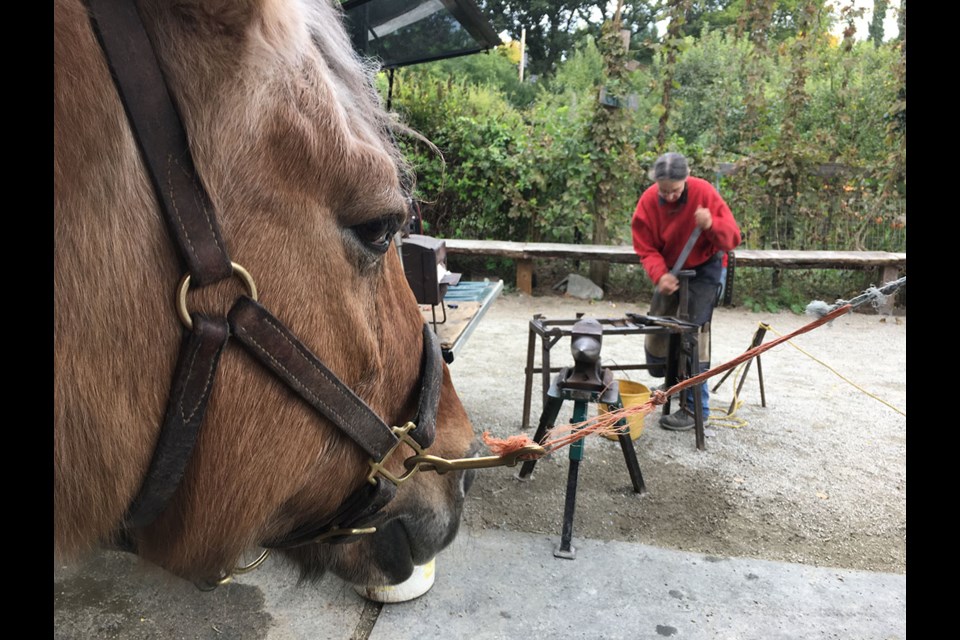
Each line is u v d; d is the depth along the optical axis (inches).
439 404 54.7
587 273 320.2
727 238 134.6
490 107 343.9
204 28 28.9
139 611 81.7
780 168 304.7
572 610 83.3
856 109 368.8
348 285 38.7
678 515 109.1
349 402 39.5
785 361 203.6
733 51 433.4
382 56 154.6
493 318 257.0
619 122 296.8
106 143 27.2
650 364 149.5
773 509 111.7
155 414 31.7
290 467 38.3
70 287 27.6
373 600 83.2
